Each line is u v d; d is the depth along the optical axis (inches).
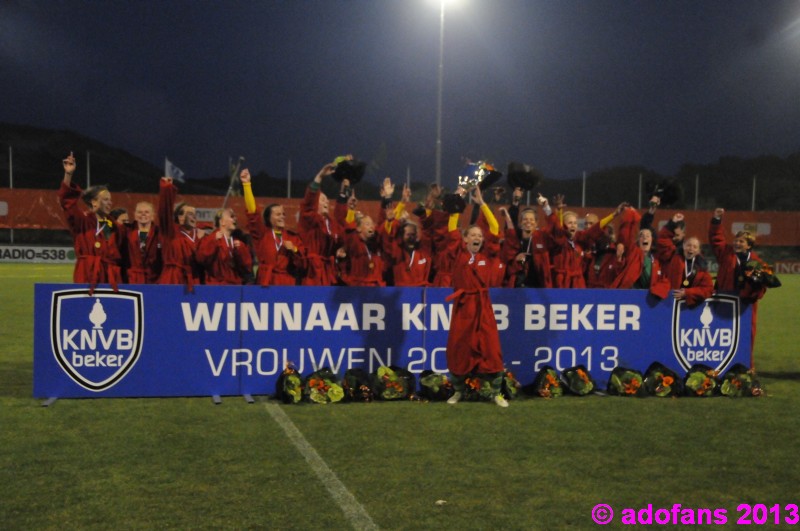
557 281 362.9
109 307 267.0
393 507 163.6
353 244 357.7
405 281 373.7
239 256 327.0
